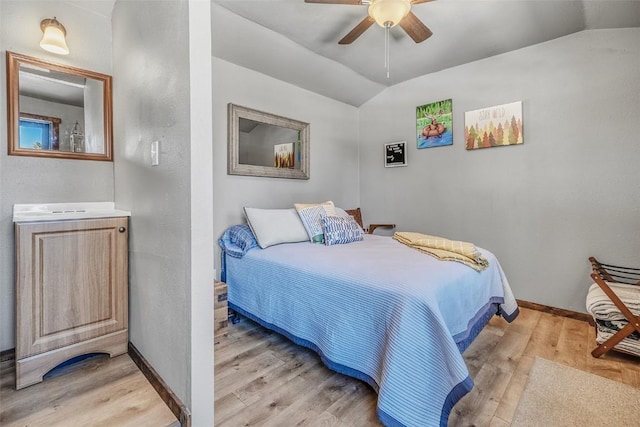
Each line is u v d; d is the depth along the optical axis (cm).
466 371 126
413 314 135
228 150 284
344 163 400
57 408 136
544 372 177
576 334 228
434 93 339
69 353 164
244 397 154
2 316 176
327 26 249
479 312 188
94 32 207
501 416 142
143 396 145
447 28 249
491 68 298
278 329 205
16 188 182
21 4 182
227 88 284
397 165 375
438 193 340
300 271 193
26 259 152
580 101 253
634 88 231
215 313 213
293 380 169
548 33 254
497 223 298
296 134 344
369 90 379
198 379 126
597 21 232
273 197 324
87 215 169
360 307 157
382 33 259
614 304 193
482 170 307
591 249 251
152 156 152
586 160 251
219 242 269
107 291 177
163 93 140
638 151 230
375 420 139
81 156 202
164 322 143
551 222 269
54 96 193
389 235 387
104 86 210
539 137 273
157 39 145
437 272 167
